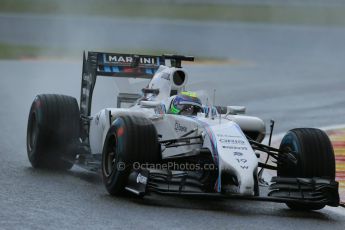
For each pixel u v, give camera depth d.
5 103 59.00
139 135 26.97
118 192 27.80
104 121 30.95
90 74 35.62
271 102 64.25
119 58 35.88
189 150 28.66
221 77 84.38
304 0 164.50
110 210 25.39
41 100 33.88
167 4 163.25
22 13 148.25
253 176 25.73
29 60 94.81
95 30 129.88
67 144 33.66
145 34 129.38
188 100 30.17
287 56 116.31
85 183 31.12
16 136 44.28
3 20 134.12
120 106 35.84
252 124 30.94
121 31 130.62
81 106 36.75
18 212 24.50
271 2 164.38
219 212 26.47
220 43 126.75
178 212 25.75
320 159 27.92
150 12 157.12
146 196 28.69
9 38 117.00
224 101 64.06
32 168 34.41
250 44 128.25
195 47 119.56
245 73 90.25
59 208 25.45
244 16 159.50
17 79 75.31
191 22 151.25
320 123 52.50
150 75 36.22
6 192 27.86
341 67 104.00
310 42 134.38
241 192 25.06
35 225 22.81
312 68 100.81
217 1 164.50
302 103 64.00
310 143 28.23
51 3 156.12
